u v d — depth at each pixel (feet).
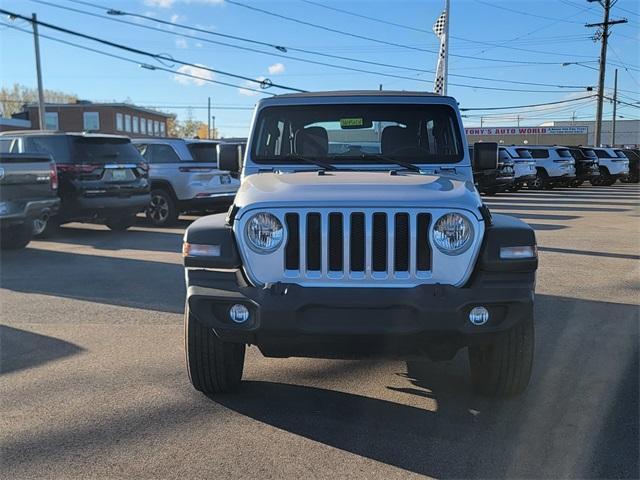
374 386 14.78
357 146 16.22
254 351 17.39
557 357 16.66
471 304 11.30
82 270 28.37
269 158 16.05
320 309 11.43
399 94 16.46
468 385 14.82
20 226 33.27
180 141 44.11
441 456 11.30
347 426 12.55
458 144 16.02
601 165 106.52
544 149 94.07
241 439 11.94
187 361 13.48
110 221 42.57
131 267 29.07
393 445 11.73
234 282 11.87
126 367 15.88
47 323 19.89
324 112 16.33
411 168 15.60
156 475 10.59
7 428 12.40
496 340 11.98
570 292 24.22
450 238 11.67
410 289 11.43
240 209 12.09
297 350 12.27
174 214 44.16
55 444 11.71
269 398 13.98
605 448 11.58
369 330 11.30
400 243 11.73
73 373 15.47
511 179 76.54
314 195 12.01
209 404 13.62
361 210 11.66
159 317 20.58
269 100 16.57
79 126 189.57
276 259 11.77
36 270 28.40
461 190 12.62
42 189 31.83
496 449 11.57
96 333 18.83
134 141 44.75
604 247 35.55
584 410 13.26
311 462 11.05
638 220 50.06
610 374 15.39
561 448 11.59
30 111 188.44
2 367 15.92
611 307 21.91
